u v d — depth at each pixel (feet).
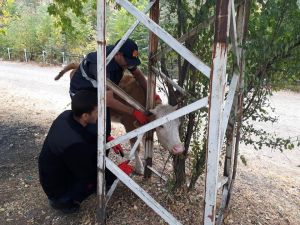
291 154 19.97
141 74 12.85
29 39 62.23
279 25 8.86
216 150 7.62
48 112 25.77
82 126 10.60
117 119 13.53
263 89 10.22
